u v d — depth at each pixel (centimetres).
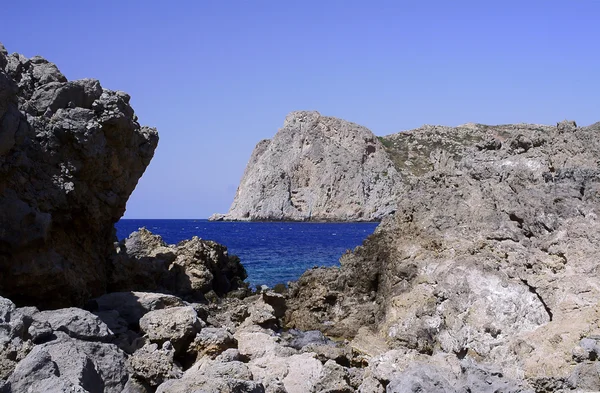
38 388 867
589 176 1518
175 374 1112
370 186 13688
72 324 1187
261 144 15838
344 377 1125
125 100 1928
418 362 1116
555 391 987
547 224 1491
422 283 1584
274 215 14000
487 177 1755
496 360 1293
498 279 1450
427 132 15825
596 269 1329
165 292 2141
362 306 1867
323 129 14475
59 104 1700
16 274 1433
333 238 8512
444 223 1702
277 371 1200
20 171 1528
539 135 1783
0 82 1292
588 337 1142
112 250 2067
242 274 2997
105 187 1872
